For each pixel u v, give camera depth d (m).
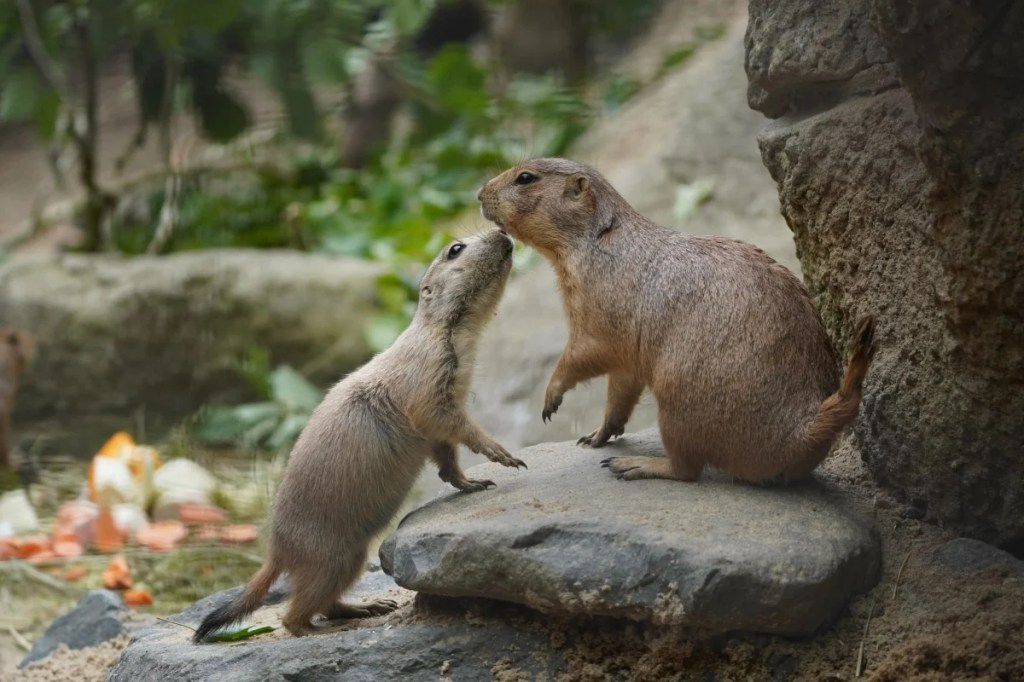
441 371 7.00
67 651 8.31
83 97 23.11
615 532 6.01
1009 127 5.58
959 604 6.13
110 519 11.11
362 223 17.30
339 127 21.61
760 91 7.54
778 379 6.44
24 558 10.91
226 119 16.86
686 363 6.55
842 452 7.52
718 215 12.95
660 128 14.96
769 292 6.60
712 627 5.82
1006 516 6.45
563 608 5.99
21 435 14.80
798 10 7.09
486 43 22.42
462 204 16.75
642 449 7.54
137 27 15.30
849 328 7.18
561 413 11.66
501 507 6.52
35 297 15.59
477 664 6.16
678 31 19.12
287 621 6.89
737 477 6.71
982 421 6.28
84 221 18.16
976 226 5.76
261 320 15.18
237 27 15.94
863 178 6.81
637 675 5.98
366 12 15.32
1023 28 5.35
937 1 5.43
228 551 10.93
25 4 15.96
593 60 20.70
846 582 6.05
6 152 24.25
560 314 12.91
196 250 17.39
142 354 15.37
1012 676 5.71
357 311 15.11
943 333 6.31
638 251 6.95
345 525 6.91
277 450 13.78
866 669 5.92
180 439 14.10
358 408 6.98
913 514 6.89
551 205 7.17
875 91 6.93
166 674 6.33
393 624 6.54
